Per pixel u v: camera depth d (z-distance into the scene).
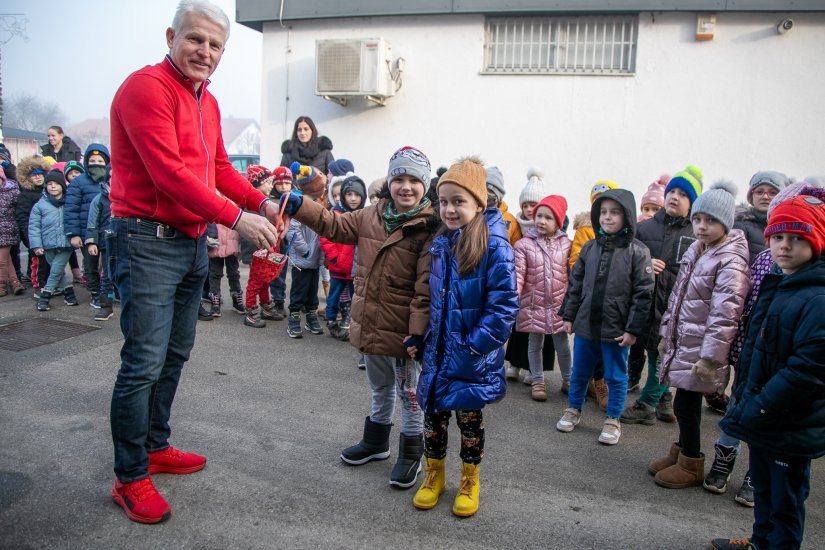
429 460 2.90
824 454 2.30
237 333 5.65
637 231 4.32
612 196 3.67
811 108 7.46
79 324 5.68
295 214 2.98
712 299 3.11
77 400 3.89
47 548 2.42
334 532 2.63
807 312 2.26
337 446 3.46
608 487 3.17
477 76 8.26
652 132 7.88
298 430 3.64
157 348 2.68
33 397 3.91
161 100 2.49
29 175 6.99
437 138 8.49
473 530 2.70
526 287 4.44
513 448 3.59
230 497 2.86
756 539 2.51
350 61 8.23
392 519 2.75
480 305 2.74
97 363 4.60
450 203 2.71
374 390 3.21
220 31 2.59
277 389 4.30
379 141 8.68
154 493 2.70
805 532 2.82
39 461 3.10
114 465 2.84
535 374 4.44
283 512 2.76
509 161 8.30
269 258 2.95
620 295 3.67
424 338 2.87
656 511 2.95
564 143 8.12
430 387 2.77
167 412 3.02
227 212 2.56
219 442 3.43
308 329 5.85
